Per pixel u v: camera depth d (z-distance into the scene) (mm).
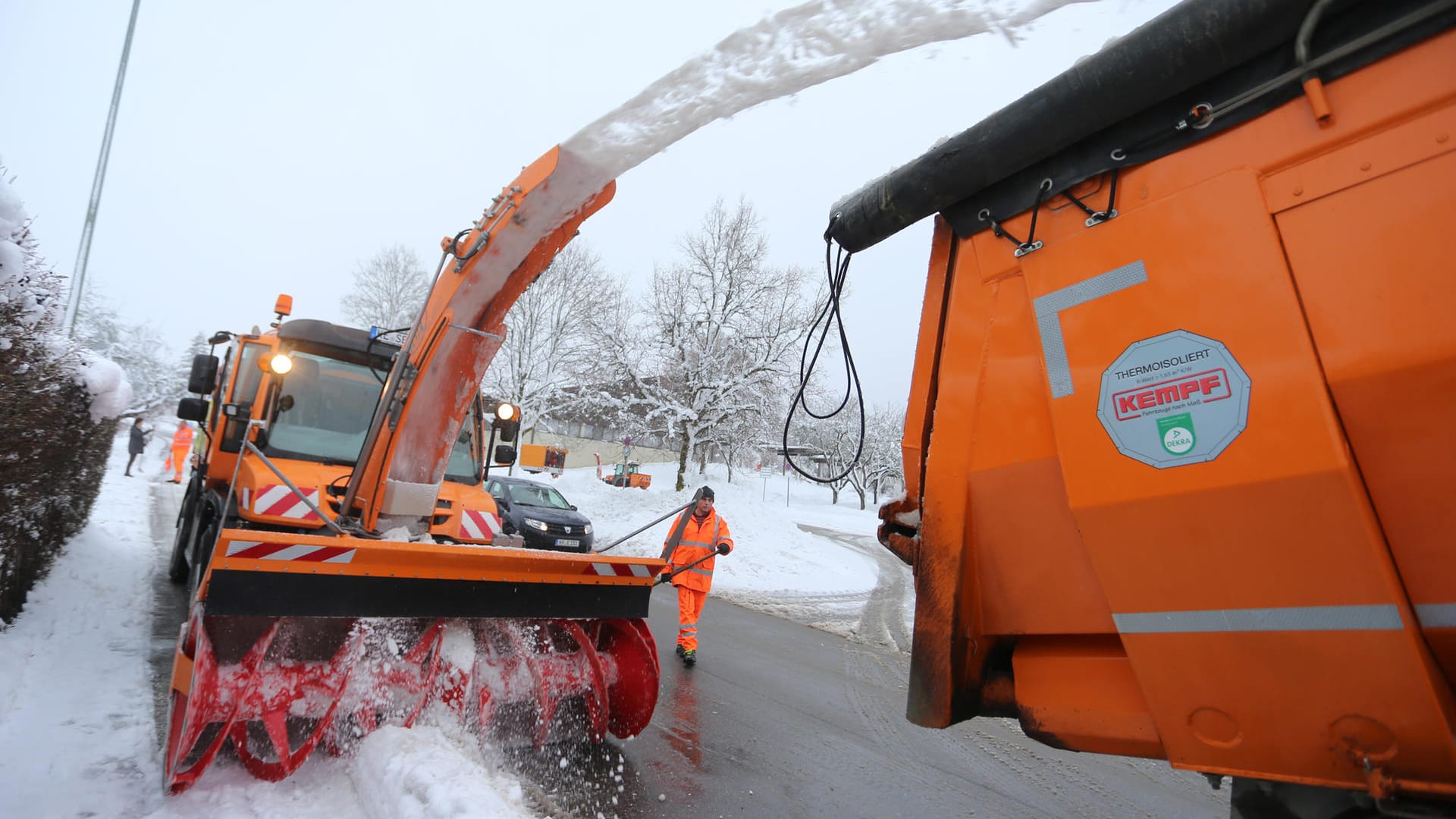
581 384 26578
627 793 3443
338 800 2895
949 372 2223
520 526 12484
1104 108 1821
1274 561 1510
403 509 4008
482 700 3402
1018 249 2039
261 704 2951
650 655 3949
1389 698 1393
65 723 3436
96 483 7723
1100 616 1876
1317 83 1518
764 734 4551
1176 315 1683
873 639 8219
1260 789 1712
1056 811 3705
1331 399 1444
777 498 40406
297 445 5027
